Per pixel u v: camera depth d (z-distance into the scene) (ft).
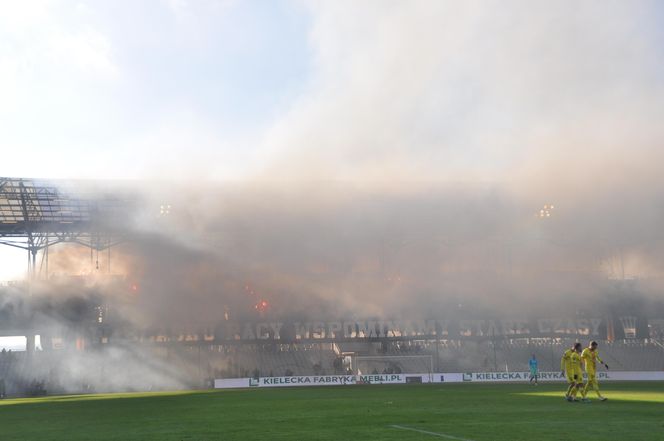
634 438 44.47
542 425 53.62
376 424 57.52
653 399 90.68
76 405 112.88
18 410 103.19
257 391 157.89
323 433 51.29
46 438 54.24
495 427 52.75
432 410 73.31
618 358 239.71
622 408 72.18
